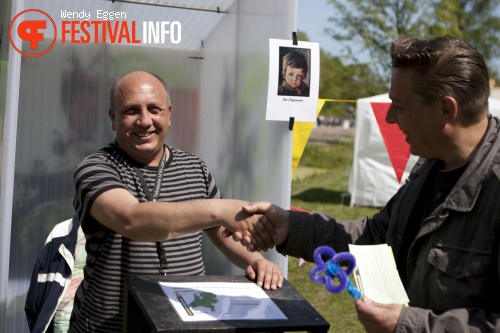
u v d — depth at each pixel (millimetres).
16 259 3049
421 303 1507
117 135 2221
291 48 3008
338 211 9438
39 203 3117
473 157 1447
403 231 1623
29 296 2846
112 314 2105
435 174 1604
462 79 1408
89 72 3213
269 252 3148
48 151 3127
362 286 1407
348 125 23422
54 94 3137
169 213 1864
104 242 2131
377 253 1485
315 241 1830
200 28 3377
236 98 3291
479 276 1402
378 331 1369
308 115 3061
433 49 1430
